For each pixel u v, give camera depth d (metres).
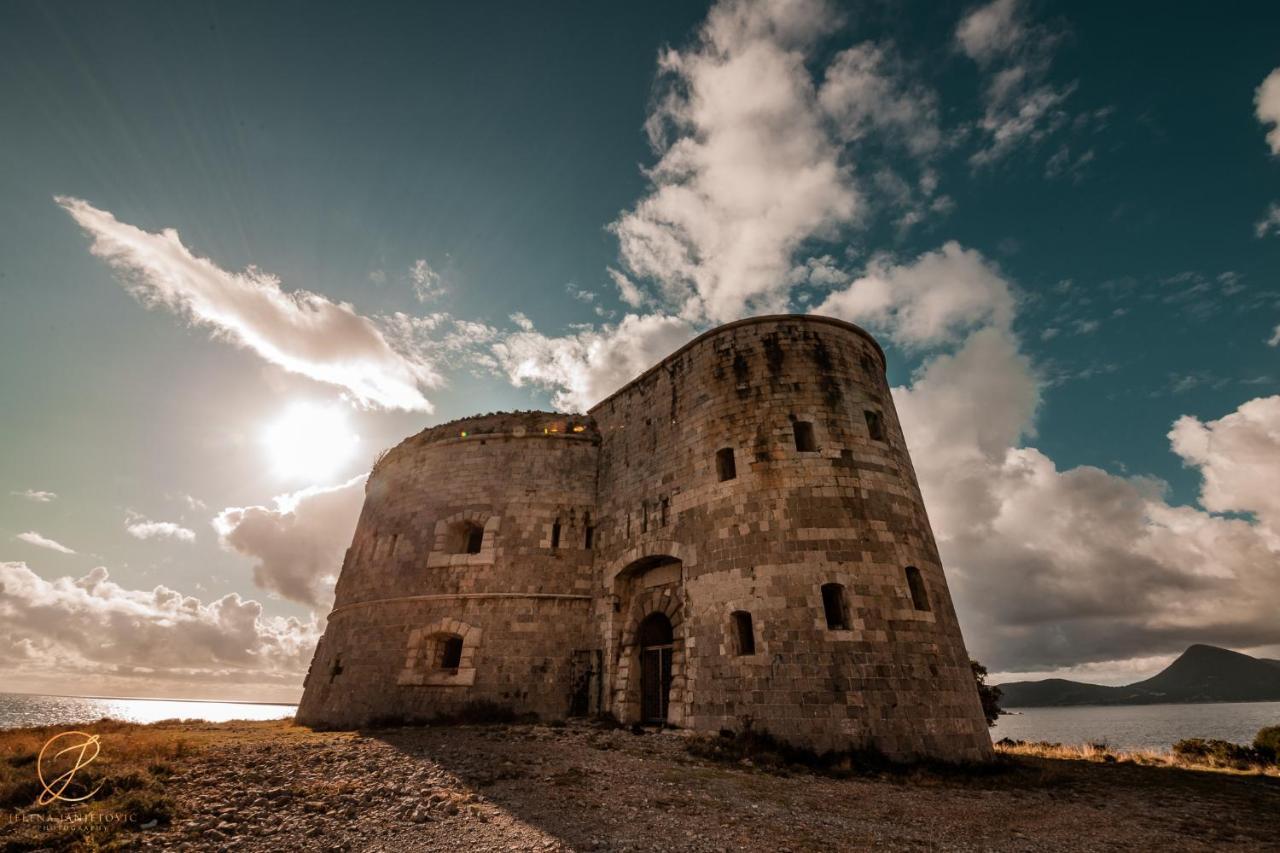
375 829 9.25
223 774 12.19
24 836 8.42
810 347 22.25
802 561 18.11
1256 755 18.70
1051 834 9.94
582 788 11.58
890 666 16.56
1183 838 9.84
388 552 28.22
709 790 11.82
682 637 19.95
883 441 21.05
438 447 29.89
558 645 23.75
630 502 24.75
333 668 26.89
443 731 18.92
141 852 8.30
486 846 8.47
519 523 26.34
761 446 20.44
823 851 8.51
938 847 8.98
